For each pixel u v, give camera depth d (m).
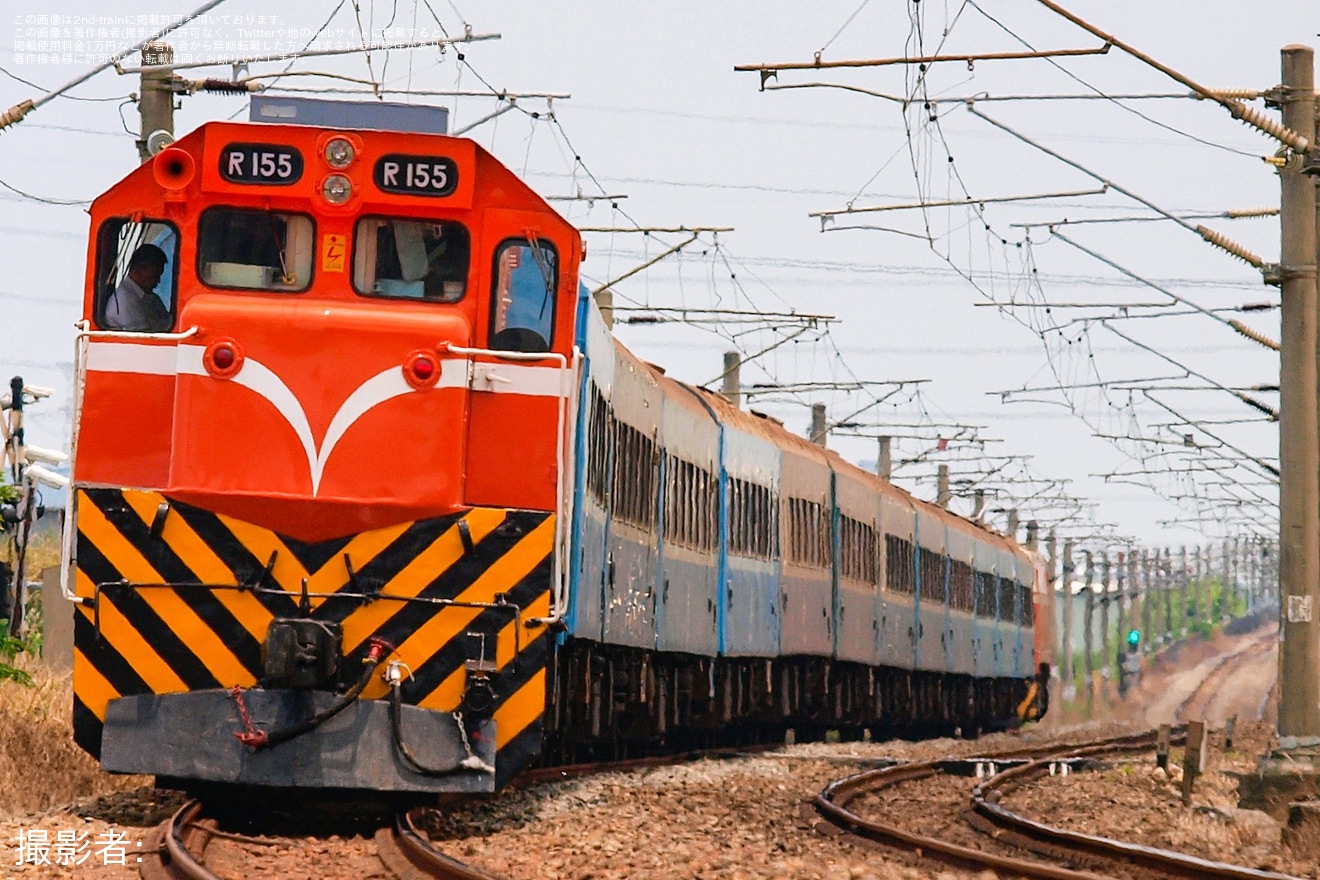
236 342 40.09
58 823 38.41
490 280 41.16
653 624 64.81
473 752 39.88
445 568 40.38
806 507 96.81
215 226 40.81
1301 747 61.47
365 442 40.16
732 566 80.12
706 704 79.50
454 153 40.97
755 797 61.91
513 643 40.41
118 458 40.25
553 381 41.03
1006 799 68.81
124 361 40.38
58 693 58.81
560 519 40.81
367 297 40.84
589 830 45.25
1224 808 63.34
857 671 111.62
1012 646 164.00
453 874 33.09
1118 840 51.25
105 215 40.81
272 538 40.03
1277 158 60.31
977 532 154.12
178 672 39.91
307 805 43.47
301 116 41.91
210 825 38.53
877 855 45.78
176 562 39.97
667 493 67.56
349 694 39.34
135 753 39.22
